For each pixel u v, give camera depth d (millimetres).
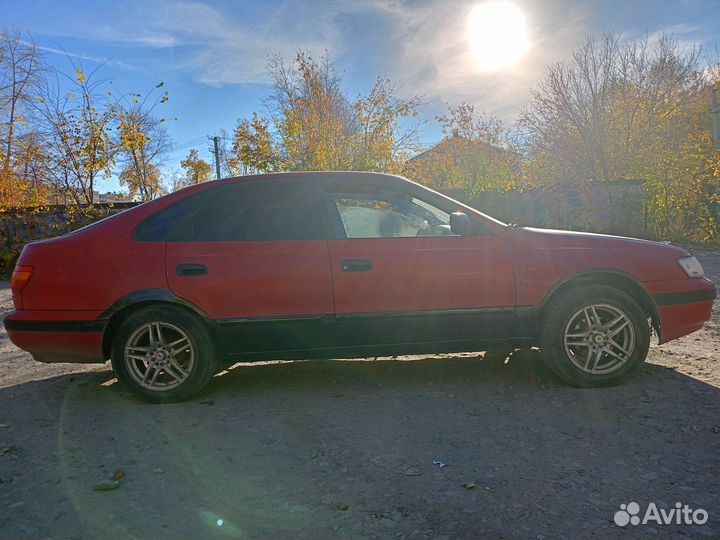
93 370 5180
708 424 3549
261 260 4133
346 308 4176
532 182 17328
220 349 4180
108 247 4125
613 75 15805
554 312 4230
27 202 14203
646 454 3176
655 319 4352
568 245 4324
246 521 2615
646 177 15258
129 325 4086
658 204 15312
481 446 3338
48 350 4113
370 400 4180
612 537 2424
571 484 2875
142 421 3855
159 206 4273
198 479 3021
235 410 4039
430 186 15844
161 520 2631
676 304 4328
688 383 4309
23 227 13219
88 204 13016
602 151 15867
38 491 2910
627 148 15953
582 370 4234
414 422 3730
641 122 15844
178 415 3955
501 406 3971
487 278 4227
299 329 4160
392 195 4445
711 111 19359
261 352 4199
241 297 4102
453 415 3832
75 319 4051
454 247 4250
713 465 3033
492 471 3031
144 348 4133
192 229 4219
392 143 14938
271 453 3322
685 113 16469
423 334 4250
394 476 3006
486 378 4605
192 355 4133
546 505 2688
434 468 3082
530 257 4254
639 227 14711
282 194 4355
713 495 2740
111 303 4047
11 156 15133
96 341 4074
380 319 4184
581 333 4246
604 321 4281
